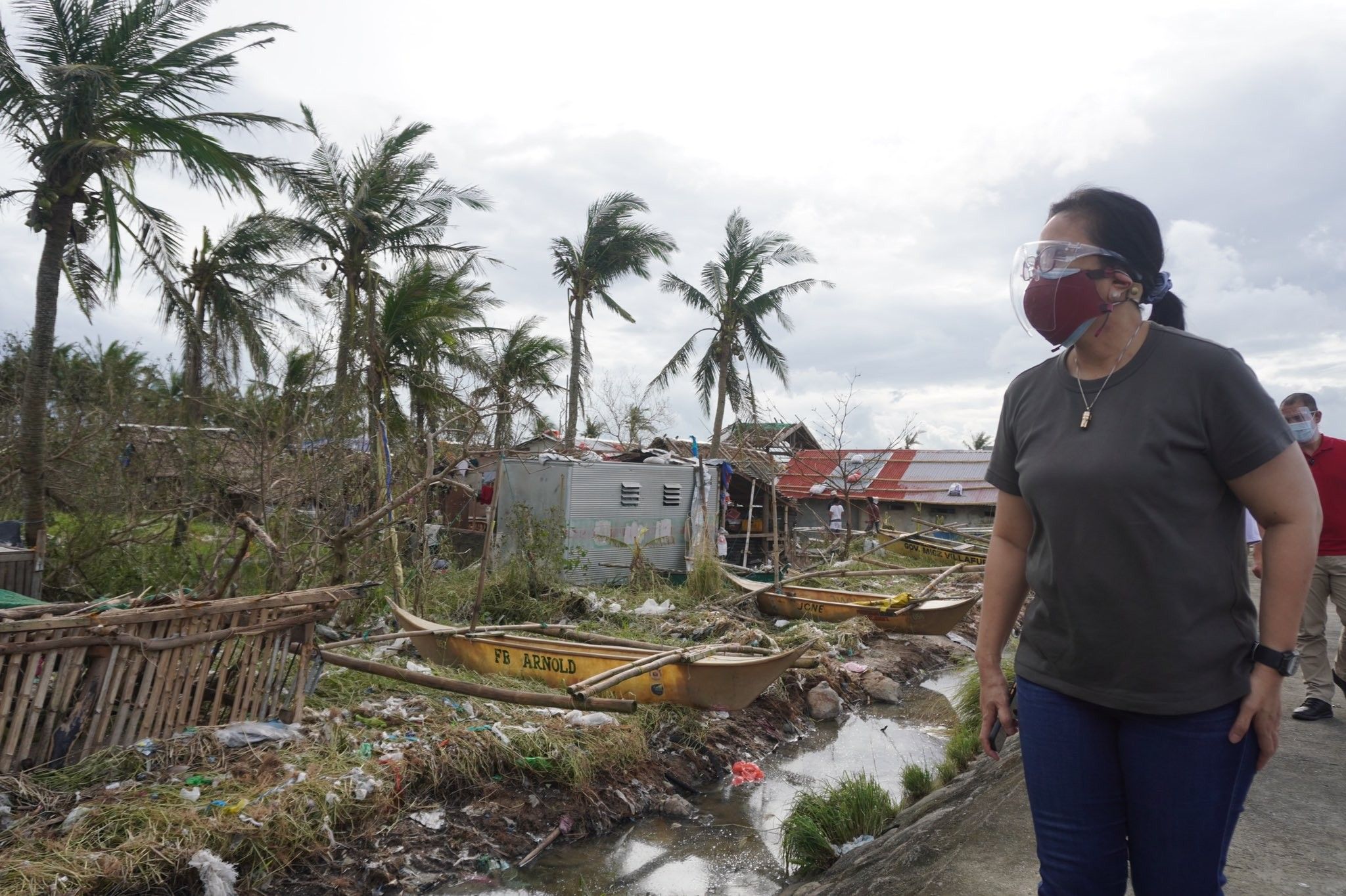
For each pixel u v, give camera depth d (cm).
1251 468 171
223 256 1989
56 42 1108
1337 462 524
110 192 1141
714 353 2980
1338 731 515
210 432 1150
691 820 682
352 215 1769
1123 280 185
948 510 2842
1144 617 176
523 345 2269
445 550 1441
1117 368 188
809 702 993
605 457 1739
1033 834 406
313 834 526
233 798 526
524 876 571
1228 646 175
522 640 873
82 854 453
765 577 1628
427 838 577
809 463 3209
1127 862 196
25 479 1036
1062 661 192
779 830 665
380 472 1130
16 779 500
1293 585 169
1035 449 197
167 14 1149
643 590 1458
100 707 539
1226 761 174
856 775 788
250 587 940
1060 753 192
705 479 1672
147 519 1077
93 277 1386
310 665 663
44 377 1055
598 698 648
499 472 997
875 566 1811
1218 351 177
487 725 702
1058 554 187
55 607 557
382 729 668
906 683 1159
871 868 438
